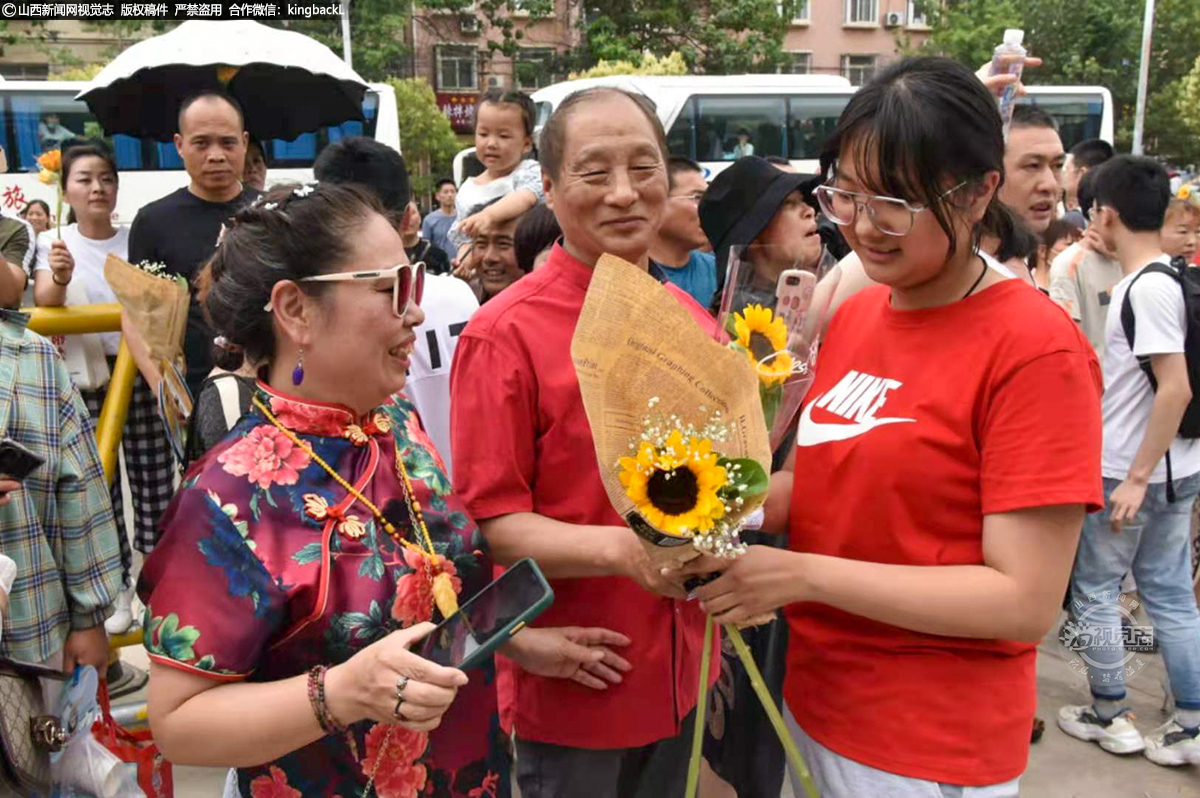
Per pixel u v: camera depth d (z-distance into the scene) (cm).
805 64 2556
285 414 136
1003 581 131
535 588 124
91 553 217
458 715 146
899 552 141
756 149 1208
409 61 2138
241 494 128
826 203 143
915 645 141
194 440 173
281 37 478
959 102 130
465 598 149
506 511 165
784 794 280
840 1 2544
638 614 174
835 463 147
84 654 218
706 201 266
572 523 170
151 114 480
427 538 142
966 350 137
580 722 175
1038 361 131
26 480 203
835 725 148
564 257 173
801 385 161
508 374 166
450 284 255
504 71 2200
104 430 281
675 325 138
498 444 165
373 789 134
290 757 133
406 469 148
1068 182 546
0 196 994
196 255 329
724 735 214
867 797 143
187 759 122
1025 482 129
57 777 178
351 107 502
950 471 137
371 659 117
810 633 153
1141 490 292
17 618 201
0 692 171
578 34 1988
